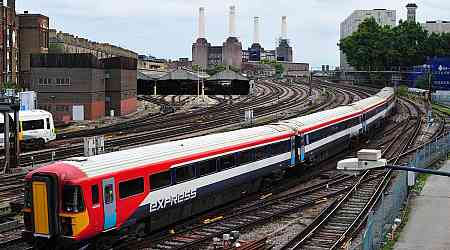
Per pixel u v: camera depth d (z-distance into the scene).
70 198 18.77
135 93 79.81
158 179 22.34
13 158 35.66
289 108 79.25
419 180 33.69
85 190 18.95
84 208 18.91
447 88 86.12
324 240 22.25
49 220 18.88
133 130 56.59
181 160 23.66
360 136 50.28
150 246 21.08
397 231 23.44
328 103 85.31
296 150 34.09
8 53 84.25
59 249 19.30
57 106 67.06
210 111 75.50
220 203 27.19
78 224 18.73
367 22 126.38
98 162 20.16
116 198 20.23
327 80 145.12
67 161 19.91
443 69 85.88
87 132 54.97
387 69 118.00
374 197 29.17
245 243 21.03
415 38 118.25
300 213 26.64
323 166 39.81
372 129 56.34
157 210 22.34
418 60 116.81
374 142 52.22
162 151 23.23
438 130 60.22
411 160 35.56
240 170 27.92
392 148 47.72
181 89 110.31
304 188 32.03
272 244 21.48
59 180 18.81
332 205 27.42
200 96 103.06
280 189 31.58
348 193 29.77
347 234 22.88
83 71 66.50
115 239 20.77
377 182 33.53
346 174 35.91
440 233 23.16
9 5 85.19
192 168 24.39
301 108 79.12
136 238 21.92
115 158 20.97
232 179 27.28
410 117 72.81
